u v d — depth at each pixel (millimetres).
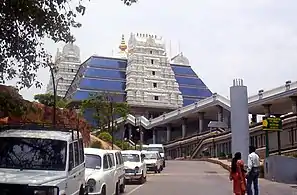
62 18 11727
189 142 83062
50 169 9516
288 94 56344
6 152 9742
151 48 107500
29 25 11555
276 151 47531
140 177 26266
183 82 118438
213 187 24266
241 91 32406
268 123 29625
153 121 93500
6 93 13344
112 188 16875
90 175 14836
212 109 79438
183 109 86625
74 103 69812
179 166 49219
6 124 11172
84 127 40406
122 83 107875
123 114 66062
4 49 11938
